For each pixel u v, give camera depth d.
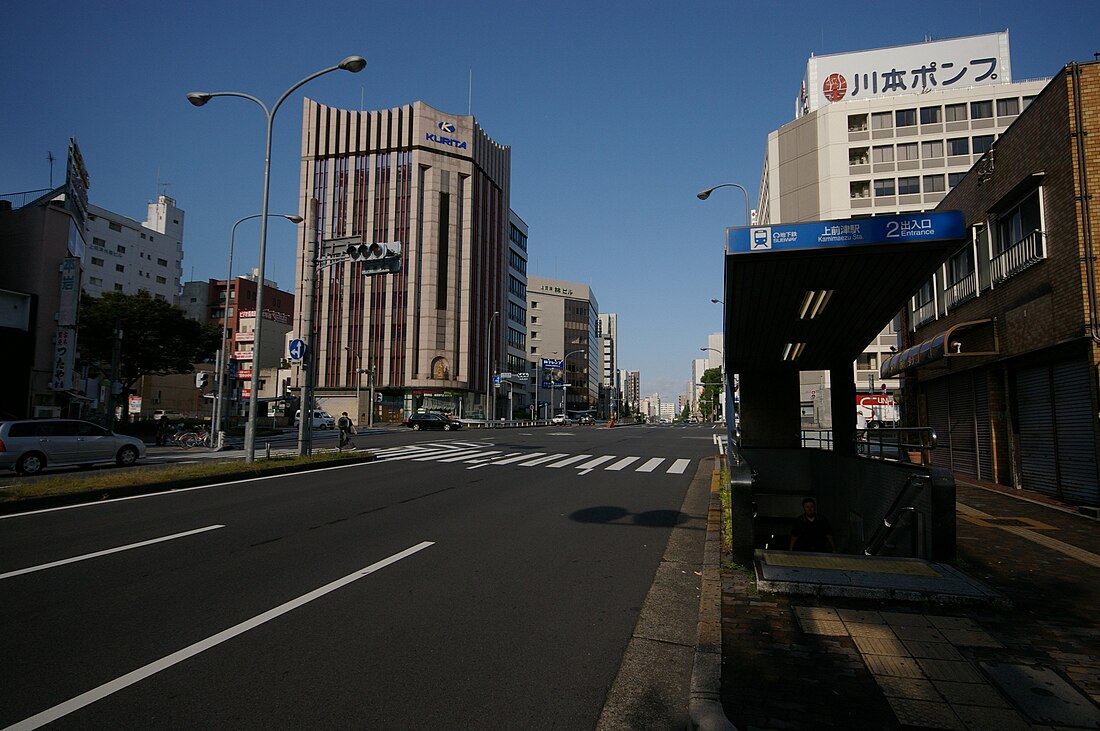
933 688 3.64
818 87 54.56
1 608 5.19
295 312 65.81
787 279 10.16
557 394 112.81
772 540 16.55
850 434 14.70
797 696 3.55
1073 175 10.91
